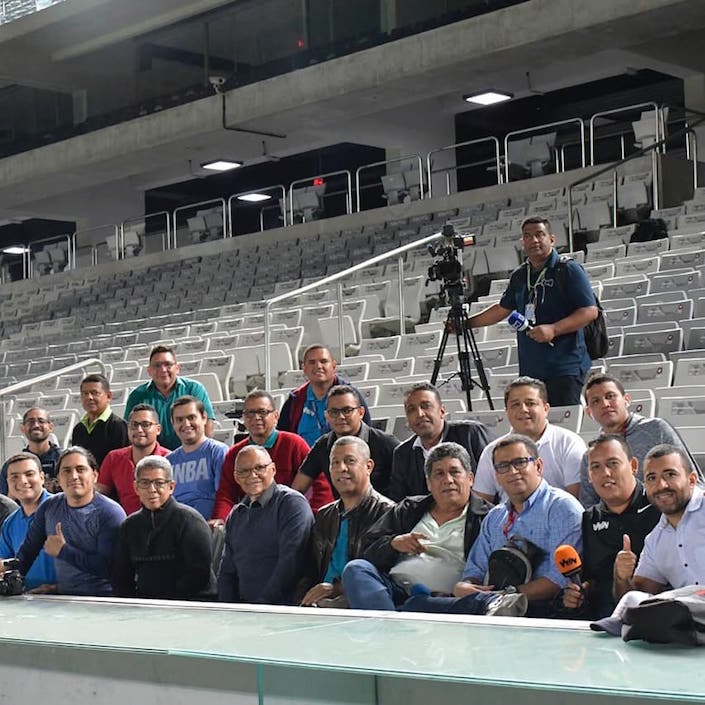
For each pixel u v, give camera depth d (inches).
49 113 914.7
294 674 127.6
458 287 282.7
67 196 951.6
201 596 215.6
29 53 876.0
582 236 540.4
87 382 288.7
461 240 283.7
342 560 202.2
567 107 818.8
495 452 183.5
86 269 850.8
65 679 151.0
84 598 194.4
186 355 448.1
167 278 757.3
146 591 216.2
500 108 835.4
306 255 669.9
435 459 194.7
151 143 781.9
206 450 254.1
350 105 702.5
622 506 175.9
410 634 141.7
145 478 215.2
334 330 432.5
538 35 597.0
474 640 136.2
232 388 417.4
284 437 244.2
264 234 752.3
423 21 653.9
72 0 820.6
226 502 244.2
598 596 175.0
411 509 198.5
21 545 235.9
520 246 504.7
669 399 249.8
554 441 209.9
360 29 690.8
